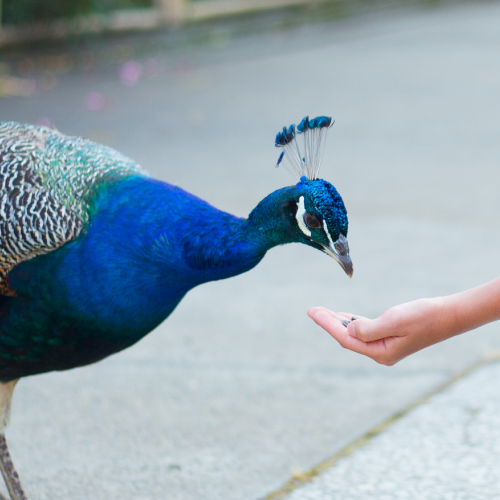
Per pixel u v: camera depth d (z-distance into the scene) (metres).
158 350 5.37
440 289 6.17
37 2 13.05
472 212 7.82
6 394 3.67
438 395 4.64
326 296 6.16
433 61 15.06
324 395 4.81
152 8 15.20
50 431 4.38
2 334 3.51
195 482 3.91
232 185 8.38
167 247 3.37
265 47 16.09
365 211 7.87
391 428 4.32
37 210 3.47
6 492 3.91
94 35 13.91
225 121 10.80
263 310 5.97
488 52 15.88
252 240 3.34
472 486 3.75
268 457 4.14
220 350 5.37
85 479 3.93
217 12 16.03
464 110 11.59
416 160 9.39
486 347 5.37
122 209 3.43
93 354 3.57
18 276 3.45
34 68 13.13
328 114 11.30
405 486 3.79
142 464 4.07
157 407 4.65
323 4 18.61
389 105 11.84
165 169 8.83
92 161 3.65
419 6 21.61
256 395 4.80
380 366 5.18
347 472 3.93
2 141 3.79
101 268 3.38
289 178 8.63
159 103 11.62
